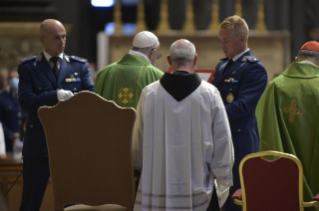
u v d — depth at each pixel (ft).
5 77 91.40
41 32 46.88
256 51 133.59
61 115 37.50
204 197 36.91
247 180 37.99
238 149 46.34
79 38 163.12
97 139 37.37
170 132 37.01
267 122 44.52
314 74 43.37
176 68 38.55
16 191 55.26
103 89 46.78
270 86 44.65
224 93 47.55
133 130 37.17
